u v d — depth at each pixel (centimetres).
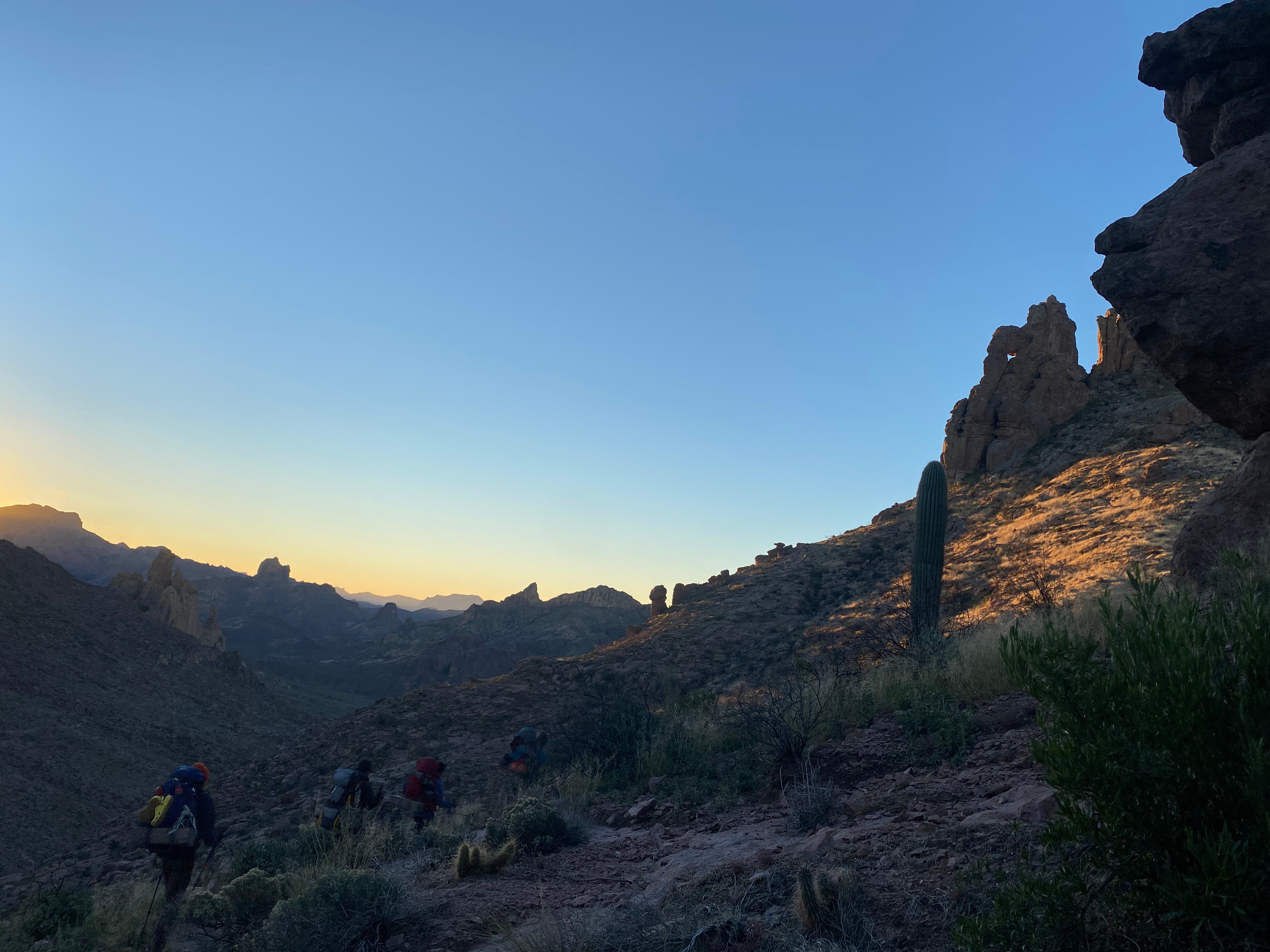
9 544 17500
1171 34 1141
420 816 937
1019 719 719
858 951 337
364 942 495
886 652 1266
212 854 766
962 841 430
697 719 1102
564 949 408
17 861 7062
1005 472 4962
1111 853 291
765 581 4969
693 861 561
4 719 10669
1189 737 271
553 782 1036
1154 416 4569
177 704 15050
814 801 609
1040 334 5512
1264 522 912
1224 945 258
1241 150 1019
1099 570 2244
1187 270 976
